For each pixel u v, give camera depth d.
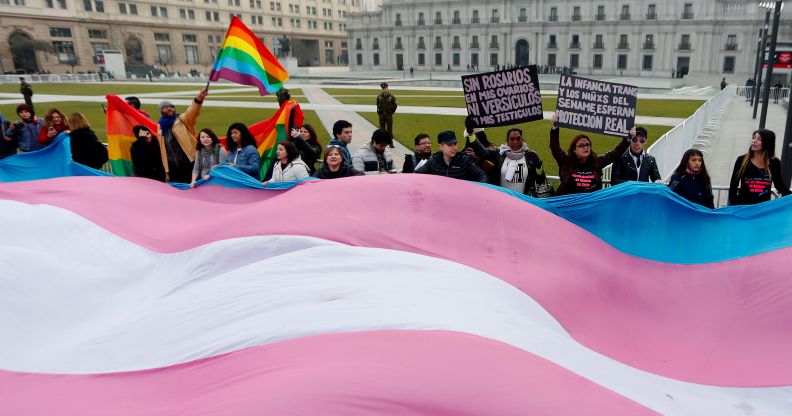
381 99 16.92
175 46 91.12
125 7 83.38
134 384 2.57
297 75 70.56
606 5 72.06
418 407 2.00
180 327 3.02
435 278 3.35
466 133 6.41
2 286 3.60
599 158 6.07
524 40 79.06
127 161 8.30
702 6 66.25
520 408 2.06
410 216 4.40
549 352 2.65
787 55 21.86
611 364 2.98
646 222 5.08
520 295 3.50
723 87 42.56
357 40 93.00
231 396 2.05
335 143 7.12
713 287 4.26
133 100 9.86
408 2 86.38
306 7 112.12
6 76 56.53
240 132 7.16
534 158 6.25
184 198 5.85
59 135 8.32
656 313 3.97
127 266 4.29
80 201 5.25
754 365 3.33
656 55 70.25
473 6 81.12
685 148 13.55
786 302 3.83
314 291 3.08
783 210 4.77
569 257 4.23
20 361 3.04
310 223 4.29
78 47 78.69
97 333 3.27
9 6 70.12
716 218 4.95
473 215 4.52
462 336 2.49
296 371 2.16
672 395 2.87
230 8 97.69
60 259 4.17
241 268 3.74
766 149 5.74
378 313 2.68
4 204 4.69
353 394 2.00
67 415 2.40
